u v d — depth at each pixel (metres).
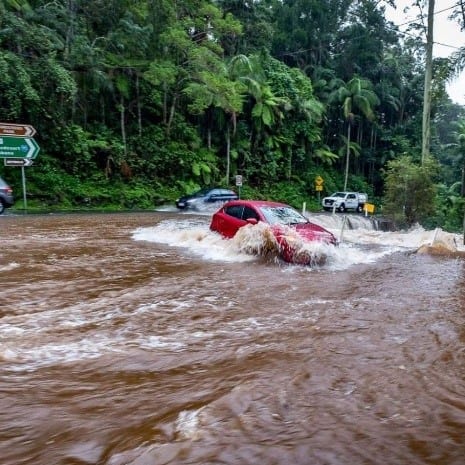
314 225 9.77
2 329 4.38
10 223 14.83
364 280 7.13
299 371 3.42
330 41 48.19
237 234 9.34
